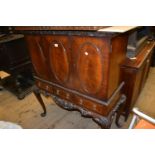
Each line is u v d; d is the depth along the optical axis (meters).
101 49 1.00
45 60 1.48
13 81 2.50
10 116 2.24
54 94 1.66
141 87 2.31
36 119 2.15
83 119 2.09
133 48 1.69
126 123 1.95
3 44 2.13
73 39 1.12
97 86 1.17
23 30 1.40
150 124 1.08
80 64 1.18
